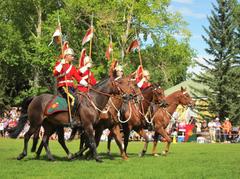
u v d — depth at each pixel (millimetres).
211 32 47156
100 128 15141
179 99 18422
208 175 11562
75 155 15016
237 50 47031
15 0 47750
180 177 11086
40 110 14406
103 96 14383
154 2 48250
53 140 31172
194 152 19938
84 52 15664
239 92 45281
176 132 34156
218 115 44812
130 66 47906
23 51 47375
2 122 36438
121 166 13117
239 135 34062
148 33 50281
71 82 14414
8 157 15641
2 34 46562
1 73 50500
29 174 11305
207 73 46844
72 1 45062
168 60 53750
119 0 47000
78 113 14156
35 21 49375
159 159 15742
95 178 10672
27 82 54562
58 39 15672
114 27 46406
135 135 34125
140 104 16797
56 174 11336
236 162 15070
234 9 49156
